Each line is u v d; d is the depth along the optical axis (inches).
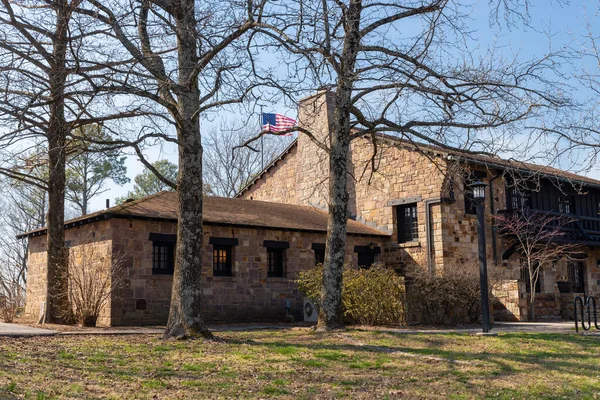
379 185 1013.2
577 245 1055.6
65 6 492.7
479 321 810.8
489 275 831.7
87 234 789.2
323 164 1082.1
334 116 630.5
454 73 573.3
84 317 690.2
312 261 914.7
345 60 555.8
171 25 500.7
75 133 709.3
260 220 880.9
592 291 1119.6
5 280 1227.9
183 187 532.1
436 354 467.5
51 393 303.9
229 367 400.2
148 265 756.0
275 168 1210.6
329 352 465.7
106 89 458.6
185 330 519.8
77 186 1614.2
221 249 837.2
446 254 912.9
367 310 730.8
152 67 510.0
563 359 454.3
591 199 1162.6
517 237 967.0
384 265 986.7
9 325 688.4
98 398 302.8
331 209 622.5
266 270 863.1
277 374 383.6
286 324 772.6
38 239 946.7
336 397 329.7
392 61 547.2
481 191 608.1
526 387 364.2
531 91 568.4
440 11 536.1
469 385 366.3
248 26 515.5
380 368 410.6
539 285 1034.7
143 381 349.7
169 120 492.1
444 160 875.4
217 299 808.9
